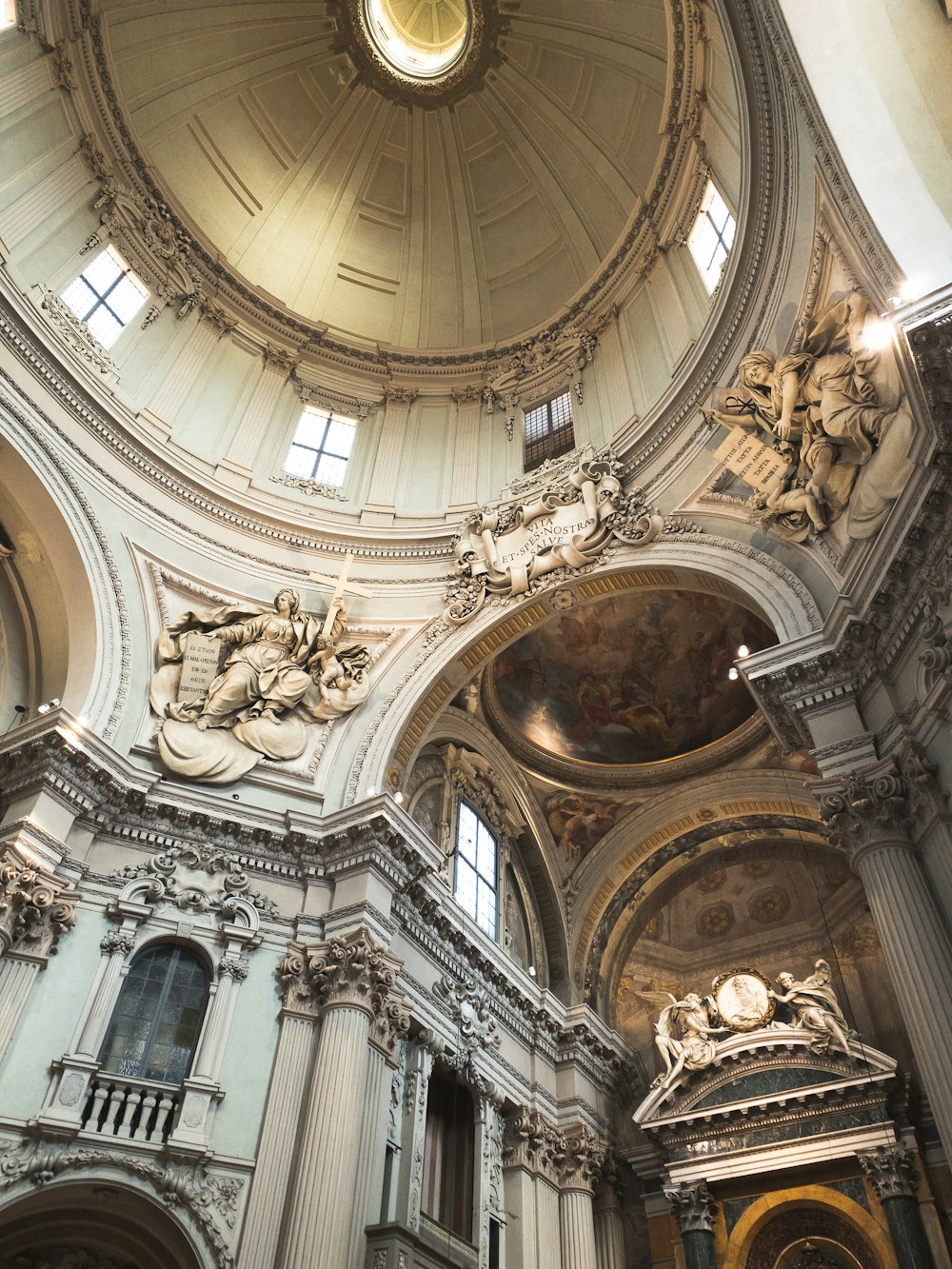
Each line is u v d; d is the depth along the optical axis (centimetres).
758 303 1283
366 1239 1023
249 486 1658
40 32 1499
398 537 1659
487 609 1534
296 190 2020
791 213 1194
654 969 1825
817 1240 1420
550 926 1750
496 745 1745
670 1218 1549
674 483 1450
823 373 1095
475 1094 1366
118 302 1619
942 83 988
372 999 1159
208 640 1424
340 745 1431
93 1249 1027
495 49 2012
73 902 1095
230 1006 1127
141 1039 1080
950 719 872
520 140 2056
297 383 1884
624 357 1742
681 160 1645
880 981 1595
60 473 1354
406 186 2114
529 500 1603
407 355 1975
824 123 992
